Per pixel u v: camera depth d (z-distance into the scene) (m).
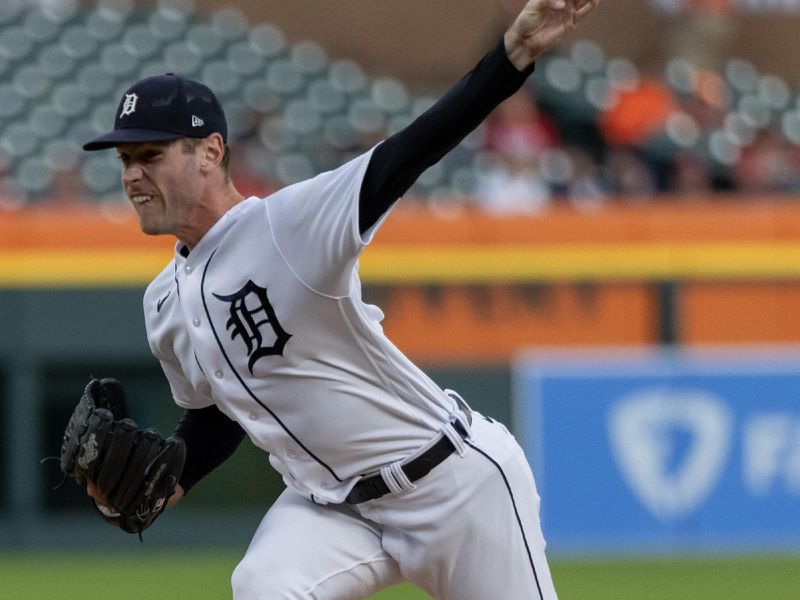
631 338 33.97
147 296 13.73
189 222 12.83
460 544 13.09
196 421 14.47
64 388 32.69
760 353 34.22
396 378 12.97
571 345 33.88
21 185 41.91
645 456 33.81
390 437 13.02
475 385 33.59
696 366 34.06
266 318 12.52
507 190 41.25
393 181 11.77
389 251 33.44
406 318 33.47
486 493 13.08
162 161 12.55
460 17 50.38
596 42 50.69
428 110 11.63
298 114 46.19
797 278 34.34
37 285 32.50
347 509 13.47
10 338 32.41
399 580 13.67
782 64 52.34
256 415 13.09
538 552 13.38
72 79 46.28
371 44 49.94
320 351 12.70
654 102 47.31
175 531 33.03
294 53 48.59
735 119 49.25
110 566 31.33
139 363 32.78
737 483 33.97
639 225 34.09
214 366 12.95
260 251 12.45
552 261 33.84
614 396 33.81
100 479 13.31
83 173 41.38
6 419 32.44
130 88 12.74
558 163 43.50
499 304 33.72
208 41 48.06
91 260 32.66
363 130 46.03
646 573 30.62
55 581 29.23
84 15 48.19
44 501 32.69
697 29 51.34
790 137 49.94
